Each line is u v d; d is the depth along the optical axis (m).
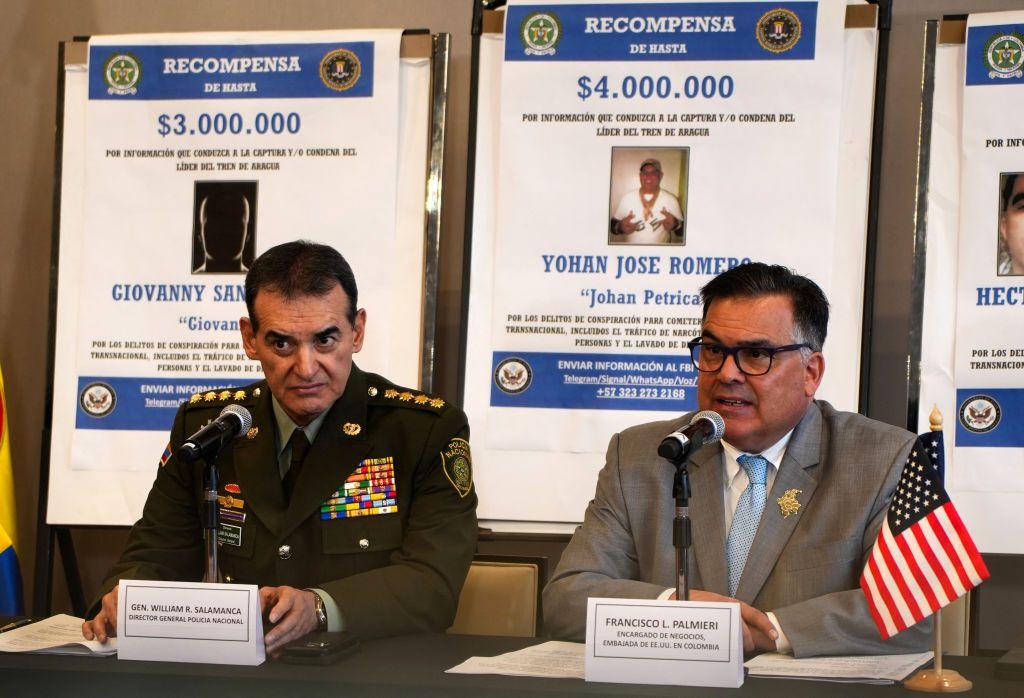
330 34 3.87
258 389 2.96
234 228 3.87
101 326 3.91
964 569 2.10
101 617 2.27
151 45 3.94
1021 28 3.49
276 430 2.88
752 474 2.64
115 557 4.38
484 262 3.73
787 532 2.56
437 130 3.79
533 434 3.67
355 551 2.75
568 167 3.69
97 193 3.94
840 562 2.50
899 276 3.96
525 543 4.23
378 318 3.76
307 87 3.86
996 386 3.47
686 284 3.63
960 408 3.49
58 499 3.90
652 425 2.84
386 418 2.88
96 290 3.92
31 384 4.44
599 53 3.69
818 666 2.12
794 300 2.54
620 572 2.73
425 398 2.92
